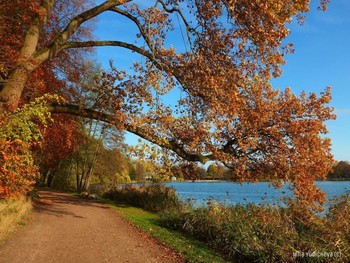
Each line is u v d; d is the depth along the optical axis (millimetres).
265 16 12094
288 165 12594
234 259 9367
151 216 17906
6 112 10562
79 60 22141
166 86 12875
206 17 13969
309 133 12891
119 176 43844
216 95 12914
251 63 13430
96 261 8109
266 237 9258
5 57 12781
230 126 12578
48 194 29656
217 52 13969
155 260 8516
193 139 12820
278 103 13172
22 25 14961
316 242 8758
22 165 9812
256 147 13227
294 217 11023
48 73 18812
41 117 10625
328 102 13125
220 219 11430
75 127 23734
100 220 14945
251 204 13016
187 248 9953
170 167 13516
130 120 12672
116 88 14078
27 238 9758
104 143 43188
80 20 13852
